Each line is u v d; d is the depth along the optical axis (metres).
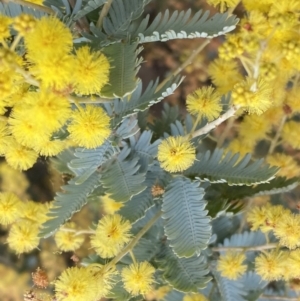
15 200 0.18
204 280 0.18
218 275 0.19
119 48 0.15
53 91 0.14
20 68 0.14
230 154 0.17
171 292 0.19
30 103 0.14
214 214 0.18
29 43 0.14
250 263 0.19
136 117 0.17
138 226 0.18
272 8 0.15
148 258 0.18
